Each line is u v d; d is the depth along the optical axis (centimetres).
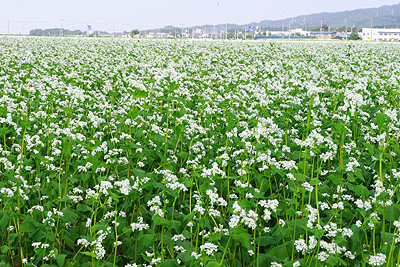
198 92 1415
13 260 514
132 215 588
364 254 498
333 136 907
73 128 790
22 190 579
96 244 459
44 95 1102
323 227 486
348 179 545
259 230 546
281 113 1000
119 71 1622
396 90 1280
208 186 525
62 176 666
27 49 2931
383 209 495
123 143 747
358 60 2316
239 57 2620
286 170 659
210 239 452
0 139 860
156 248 521
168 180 557
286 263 455
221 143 831
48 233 495
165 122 977
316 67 2255
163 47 3600
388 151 754
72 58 2464
